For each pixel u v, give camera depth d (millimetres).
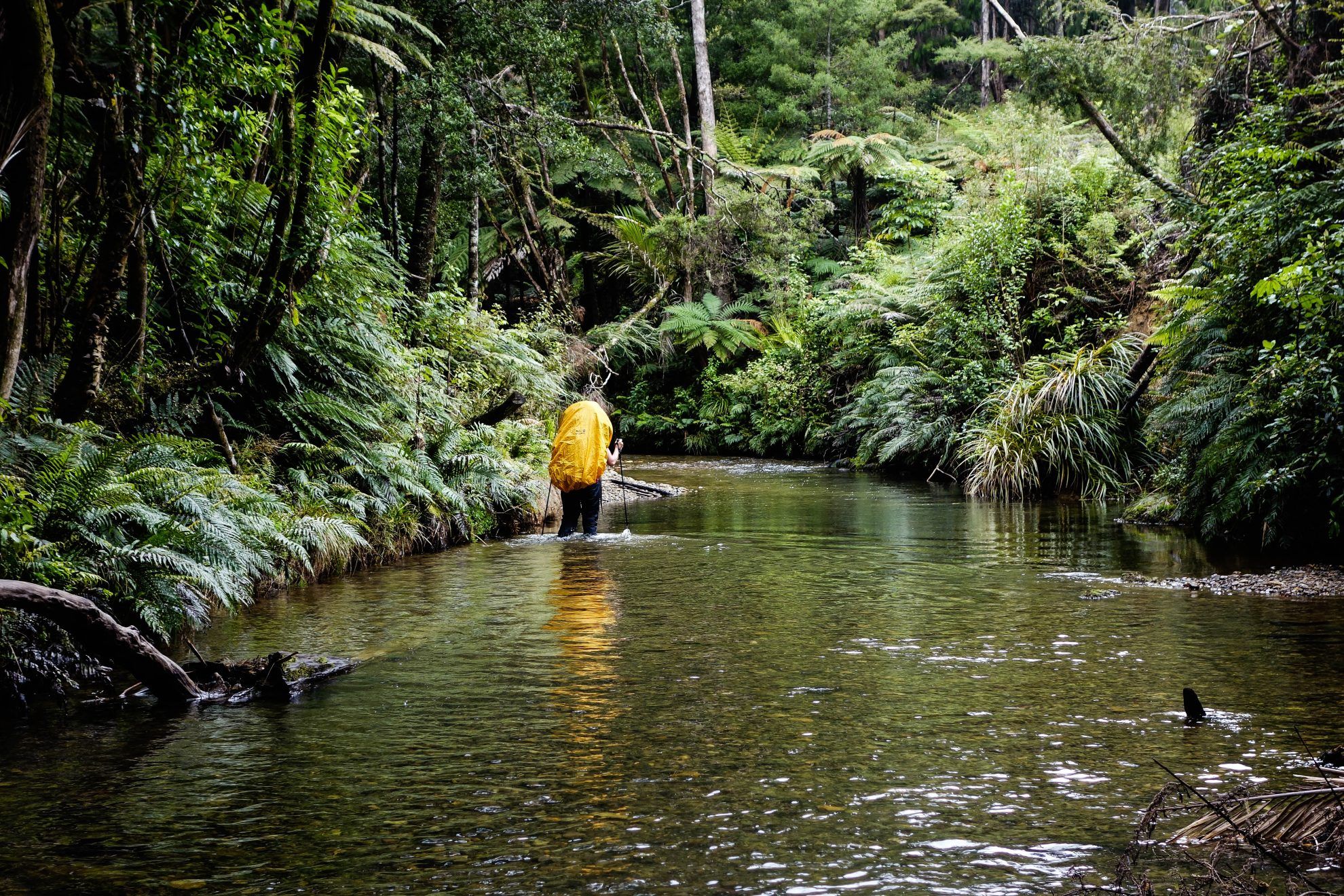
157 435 6039
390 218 13805
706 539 9188
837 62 29250
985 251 15828
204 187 7066
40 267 6375
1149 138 11273
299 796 3002
